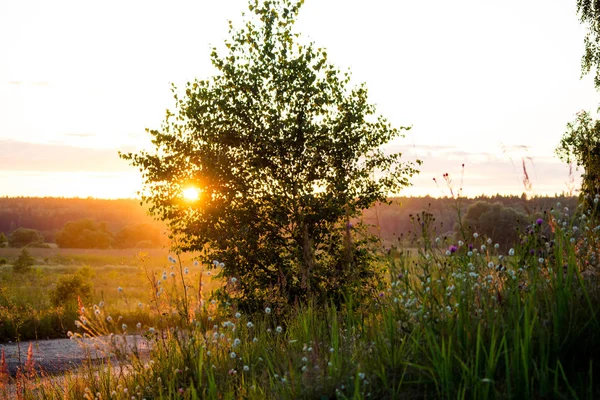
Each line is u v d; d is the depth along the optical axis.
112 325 6.70
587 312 3.83
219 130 14.30
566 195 5.06
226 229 13.45
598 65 22.47
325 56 14.35
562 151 17.89
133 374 6.42
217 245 13.38
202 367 5.83
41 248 148.50
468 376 3.51
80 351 13.64
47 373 8.85
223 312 7.57
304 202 13.23
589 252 4.65
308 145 14.18
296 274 11.98
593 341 3.61
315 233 12.89
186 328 6.47
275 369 5.38
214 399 4.99
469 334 3.90
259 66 14.29
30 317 18.55
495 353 3.72
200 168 14.05
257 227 13.83
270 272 12.66
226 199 13.99
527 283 4.41
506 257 4.76
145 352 7.03
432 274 4.85
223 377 5.49
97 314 6.54
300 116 14.18
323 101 14.09
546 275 4.43
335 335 4.98
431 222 5.19
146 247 153.38
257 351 6.13
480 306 4.32
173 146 14.54
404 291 4.92
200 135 14.47
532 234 4.85
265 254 12.83
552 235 4.84
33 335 17.42
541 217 5.02
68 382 7.11
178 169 14.18
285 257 12.85
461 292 4.34
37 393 6.91
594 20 22.50
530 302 3.78
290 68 13.99
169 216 14.15
